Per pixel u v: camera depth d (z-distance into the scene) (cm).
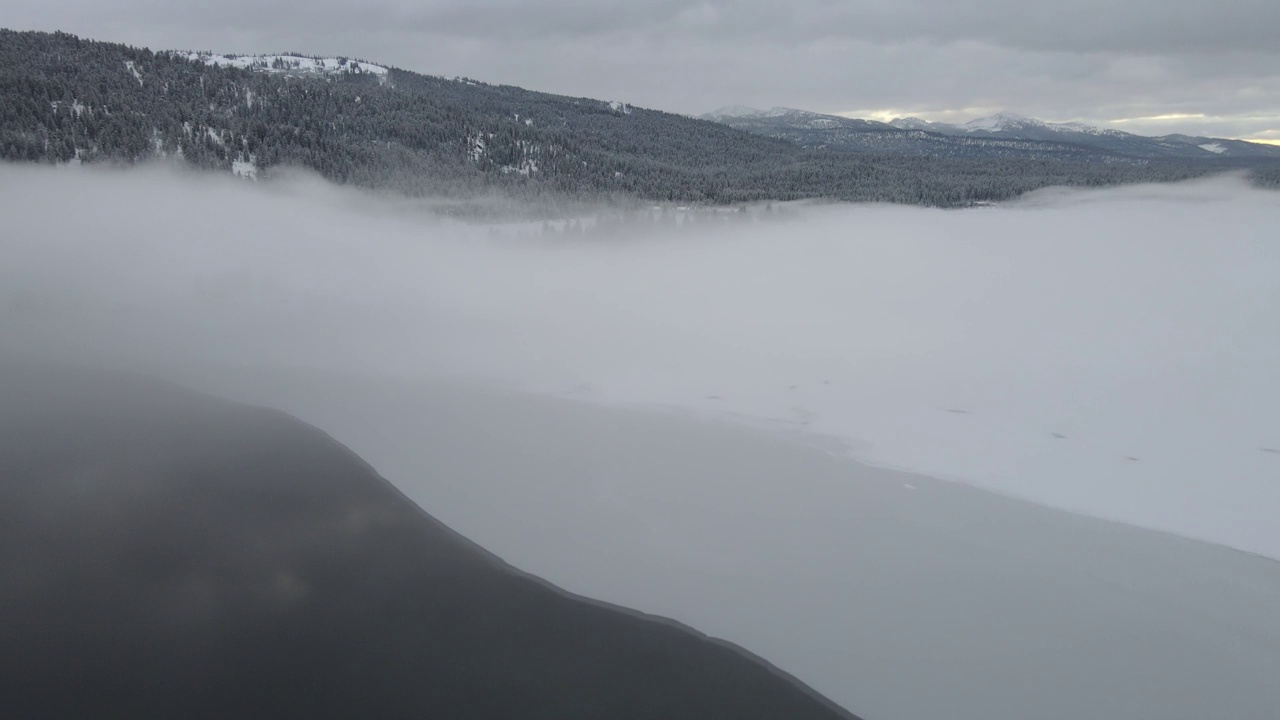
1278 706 1639
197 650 1816
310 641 1852
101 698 1664
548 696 1672
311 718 1617
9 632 1869
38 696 1664
